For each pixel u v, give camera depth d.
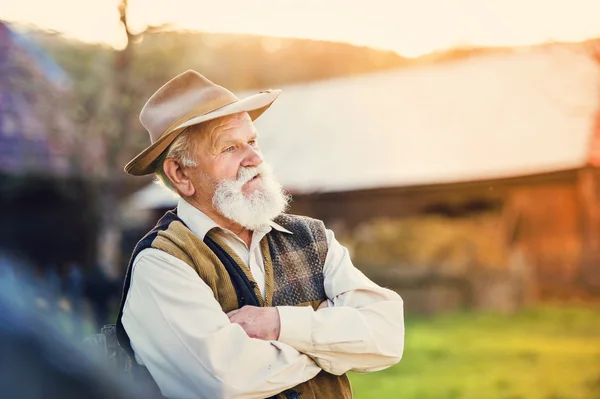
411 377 11.55
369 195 27.75
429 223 24.50
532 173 25.00
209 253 2.54
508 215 25.17
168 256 2.48
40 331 1.15
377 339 2.52
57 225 25.03
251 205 2.54
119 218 25.62
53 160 24.88
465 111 33.19
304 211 28.91
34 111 25.02
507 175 25.30
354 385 10.88
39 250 24.31
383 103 36.06
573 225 24.52
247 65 35.75
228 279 2.53
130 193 26.47
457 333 16.86
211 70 33.16
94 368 1.21
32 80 24.89
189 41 27.59
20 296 1.16
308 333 2.44
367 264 22.20
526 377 11.49
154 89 25.89
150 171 2.73
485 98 33.47
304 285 2.63
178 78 2.64
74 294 14.21
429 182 26.52
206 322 2.40
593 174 24.58
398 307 2.62
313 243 2.71
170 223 2.63
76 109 25.23
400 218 26.98
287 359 2.40
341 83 39.19
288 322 2.43
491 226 24.36
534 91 32.59
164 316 2.42
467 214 25.66
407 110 34.91
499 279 21.17
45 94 25.03
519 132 30.22
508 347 14.64
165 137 2.57
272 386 2.37
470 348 14.54
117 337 2.55
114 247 25.28
